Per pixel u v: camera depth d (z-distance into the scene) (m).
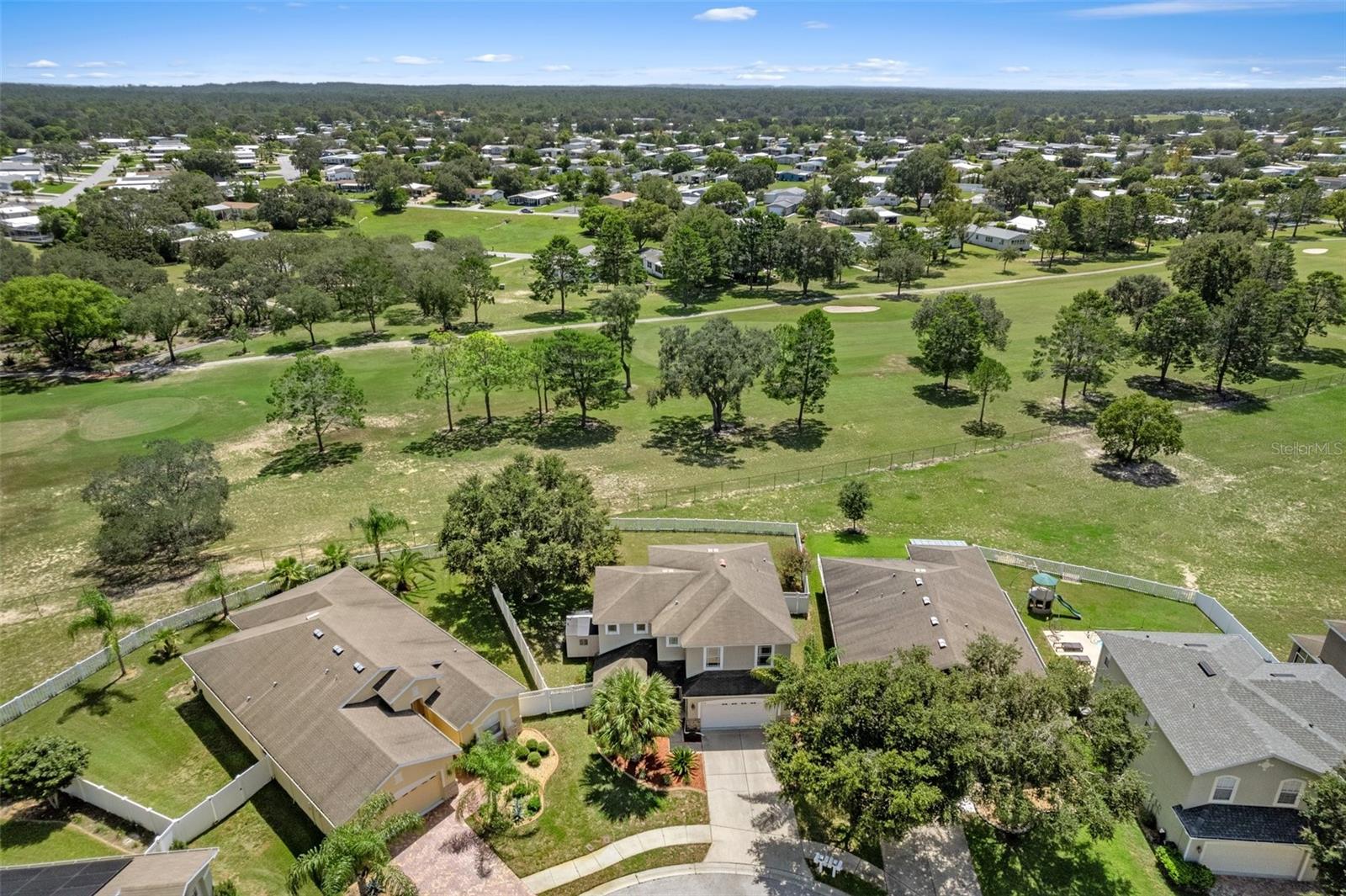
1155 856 30.62
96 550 49.50
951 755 27.27
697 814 31.70
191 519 48.59
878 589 42.03
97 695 37.75
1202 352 79.88
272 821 30.61
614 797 32.34
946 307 85.12
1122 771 29.17
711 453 68.31
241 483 62.06
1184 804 30.22
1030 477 63.06
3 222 162.25
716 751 35.06
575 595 46.44
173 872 25.39
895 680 29.58
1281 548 52.72
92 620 37.97
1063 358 77.62
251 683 34.81
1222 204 168.00
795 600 44.94
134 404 78.94
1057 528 55.38
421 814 31.17
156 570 49.53
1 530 55.19
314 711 32.69
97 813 30.94
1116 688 30.50
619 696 32.62
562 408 79.12
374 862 26.19
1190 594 46.50
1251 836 29.05
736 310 119.38
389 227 185.12
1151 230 160.38
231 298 106.81
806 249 126.75
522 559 41.12
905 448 69.06
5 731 35.31
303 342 101.12
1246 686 32.19
